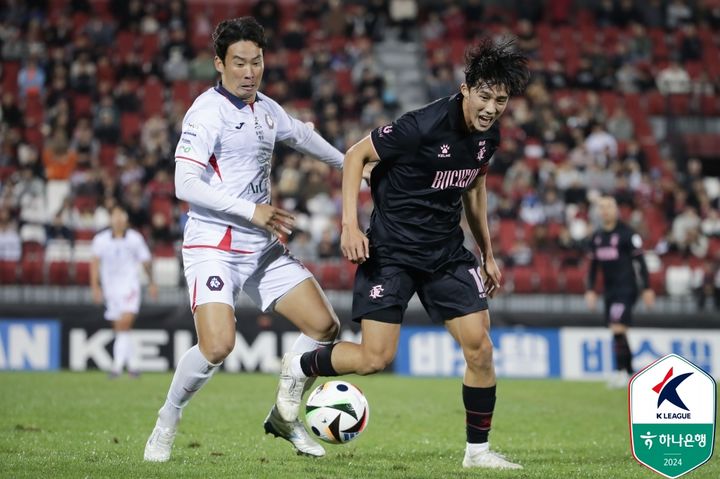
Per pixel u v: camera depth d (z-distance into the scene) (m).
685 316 59.31
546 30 97.81
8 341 56.53
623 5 98.62
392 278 21.92
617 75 92.12
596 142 79.31
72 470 20.75
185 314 57.38
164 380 48.41
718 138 86.38
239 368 56.81
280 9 96.38
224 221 22.20
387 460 23.72
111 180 68.00
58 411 33.78
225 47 21.89
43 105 81.75
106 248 48.72
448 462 23.48
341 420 22.72
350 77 88.81
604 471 22.12
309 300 22.88
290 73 88.12
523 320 59.22
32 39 86.88
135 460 22.48
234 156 22.17
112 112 77.69
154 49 89.94
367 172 23.70
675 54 96.44
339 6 94.25
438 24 96.00
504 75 20.41
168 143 72.75
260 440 27.34
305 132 23.80
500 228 69.25
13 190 68.56
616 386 49.06
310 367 22.67
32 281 61.88
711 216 73.12
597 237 48.94
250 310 57.12
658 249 70.00
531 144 79.56
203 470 20.94
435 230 21.94
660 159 84.12
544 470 22.09
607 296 49.19
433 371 58.12
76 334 56.84
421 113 21.39
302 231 64.06
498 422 33.44
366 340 21.98
